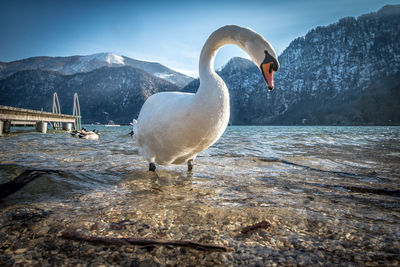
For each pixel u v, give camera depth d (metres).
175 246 1.64
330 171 4.47
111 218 2.10
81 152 6.80
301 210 2.33
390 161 5.66
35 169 3.42
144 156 3.89
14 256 1.52
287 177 3.94
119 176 3.78
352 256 1.55
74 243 1.68
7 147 7.50
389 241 1.74
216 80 3.03
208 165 5.05
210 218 2.12
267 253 1.58
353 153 7.14
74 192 2.86
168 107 3.16
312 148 8.77
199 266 1.45
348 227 1.96
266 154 6.90
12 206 2.34
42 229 1.87
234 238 1.78
